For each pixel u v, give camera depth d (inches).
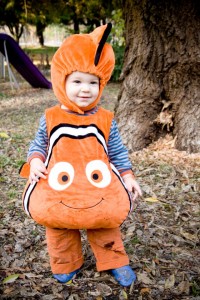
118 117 187.5
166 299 83.4
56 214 72.7
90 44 74.5
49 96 424.8
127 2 176.7
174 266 95.1
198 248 103.7
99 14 661.9
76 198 72.9
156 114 180.1
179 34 164.6
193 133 172.1
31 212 75.9
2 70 605.9
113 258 86.6
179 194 137.2
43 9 718.5
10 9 721.0
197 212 123.5
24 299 83.6
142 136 180.7
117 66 507.2
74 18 761.6
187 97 172.4
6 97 417.4
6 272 93.3
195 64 165.9
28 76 487.8
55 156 75.7
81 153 75.4
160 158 169.6
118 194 76.0
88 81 75.2
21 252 102.3
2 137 222.2
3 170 165.5
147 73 177.5
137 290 86.4
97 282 89.0
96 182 74.6
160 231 112.1
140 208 126.2
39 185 75.8
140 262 96.9
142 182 147.8
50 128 77.9
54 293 85.6
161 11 164.4
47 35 1493.6
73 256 88.4
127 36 182.7
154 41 171.8
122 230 112.7
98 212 72.6
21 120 285.0
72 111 78.4
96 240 84.7
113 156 82.9
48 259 99.0
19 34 896.9
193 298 83.2
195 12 161.9
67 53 74.5
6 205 130.6
